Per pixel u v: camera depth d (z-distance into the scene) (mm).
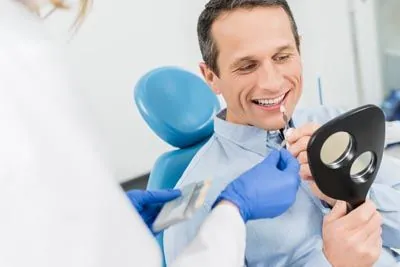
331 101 2230
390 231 911
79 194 453
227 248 600
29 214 437
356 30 2188
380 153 664
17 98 437
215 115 1092
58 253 445
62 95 461
